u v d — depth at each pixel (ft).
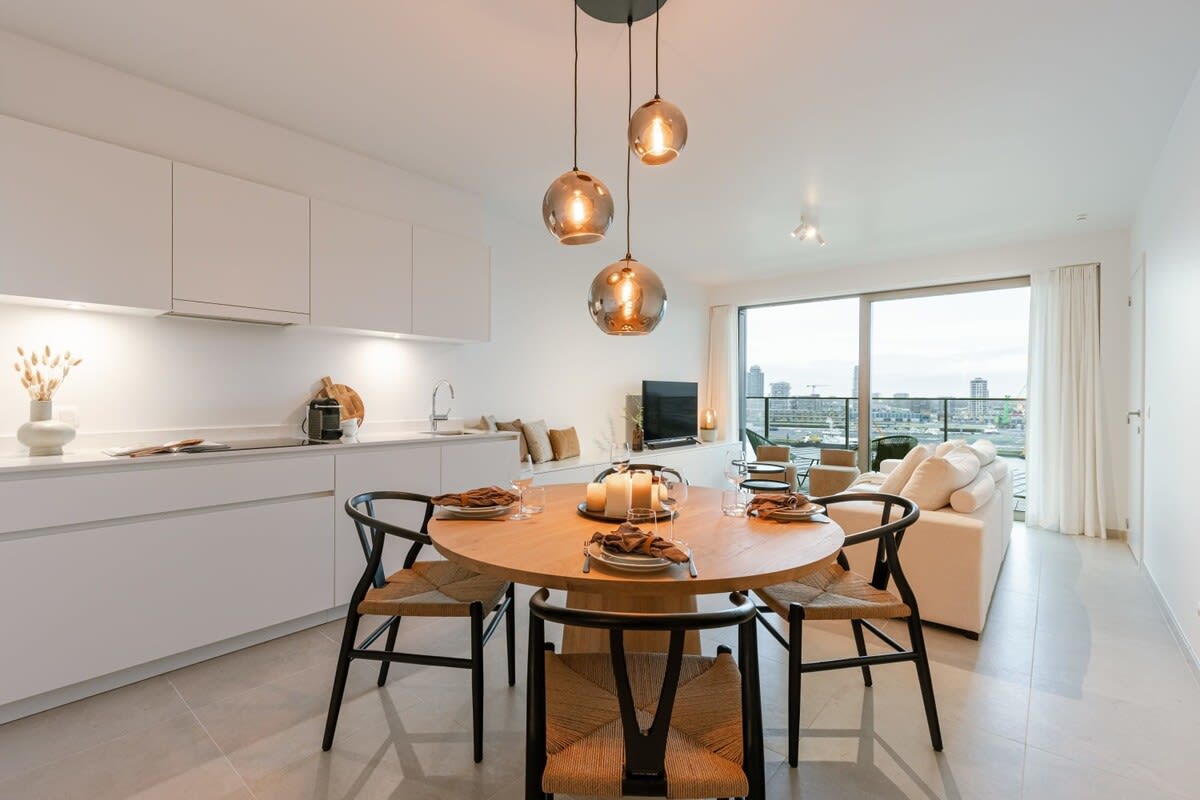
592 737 3.77
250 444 9.02
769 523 6.11
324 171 9.95
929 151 10.18
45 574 6.39
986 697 6.92
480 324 12.21
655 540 4.61
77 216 7.23
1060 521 15.42
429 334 11.23
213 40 7.13
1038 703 6.79
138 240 7.71
